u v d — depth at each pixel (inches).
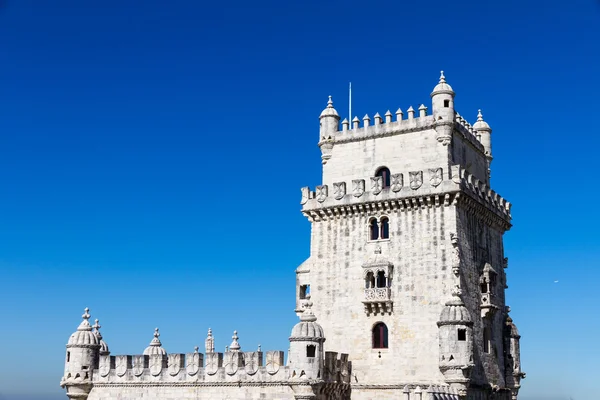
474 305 2588.6
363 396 2556.6
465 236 2596.0
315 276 2758.4
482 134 3085.6
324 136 2888.8
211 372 2556.6
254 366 2482.8
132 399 2691.9
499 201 2913.4
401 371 2512.3
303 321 2431.1
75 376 2780.5
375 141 2785.4
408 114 2736.2
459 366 2362.2
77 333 2827.3
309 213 2805.1
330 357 2479.1
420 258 2561.5
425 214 2588.6
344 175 2827.3
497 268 2866.6
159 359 2672.2
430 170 2576.3
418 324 2514.8
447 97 2669.8
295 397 2377.0
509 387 2780.5
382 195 2655.0
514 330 2864.2
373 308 2600.9
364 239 2687.0
